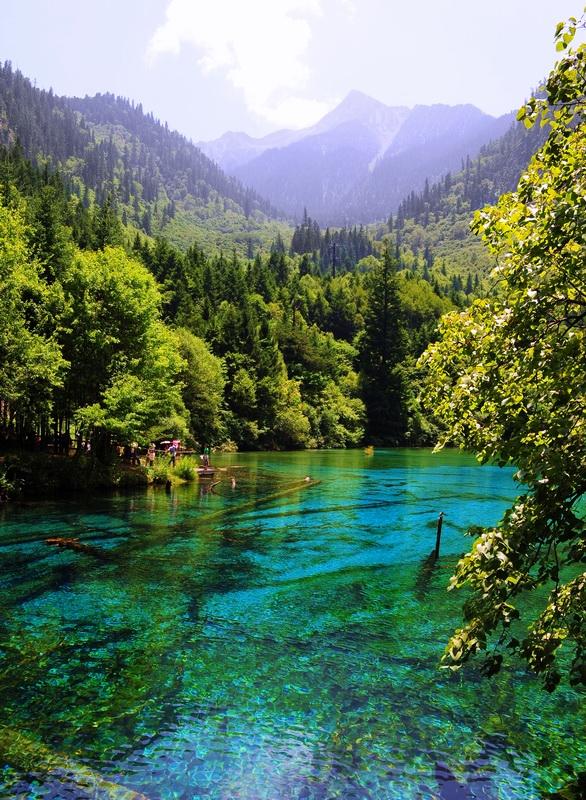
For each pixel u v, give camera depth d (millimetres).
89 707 8625
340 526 22391
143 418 30266
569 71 5152
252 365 77562
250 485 34781
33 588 13844
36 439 32156
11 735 7844
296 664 10266
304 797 6801
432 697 9234
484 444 6734
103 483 30094
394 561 17391
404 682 9703
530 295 5215
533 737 8180
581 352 5398
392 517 24484
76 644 10805
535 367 5688
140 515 23312
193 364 62438
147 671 9812
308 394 86625
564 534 5215
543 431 5484
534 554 5684
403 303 127125
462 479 39406
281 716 8539
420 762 7543
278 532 21031
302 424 76375
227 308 91000
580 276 5250
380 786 7043
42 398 27438
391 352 91438
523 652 5613
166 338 38375
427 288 143250
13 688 9102
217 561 16844
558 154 5367
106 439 31359
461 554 18344
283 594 14094
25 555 16625
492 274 6066
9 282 25609
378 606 13398
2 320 24969
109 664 10031
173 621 12094
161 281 96375
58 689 9117
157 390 34156
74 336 29781
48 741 7746
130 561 16469
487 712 8820
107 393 28641
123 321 31578
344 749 7770
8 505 24344
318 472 43719
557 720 8641
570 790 7074
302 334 92250
